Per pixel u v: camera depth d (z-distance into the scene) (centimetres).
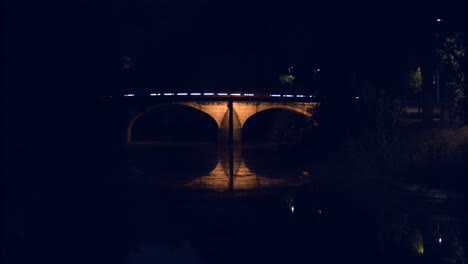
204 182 5312
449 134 5234
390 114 5553
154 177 5722
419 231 3006
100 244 3016
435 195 3788
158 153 8238
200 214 3759
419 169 4531
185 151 8556
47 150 7006
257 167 6347
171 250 2866
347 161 5425
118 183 5291
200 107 9800
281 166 6222
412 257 2611
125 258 2772
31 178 5466
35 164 6262
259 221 3488
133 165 6738
